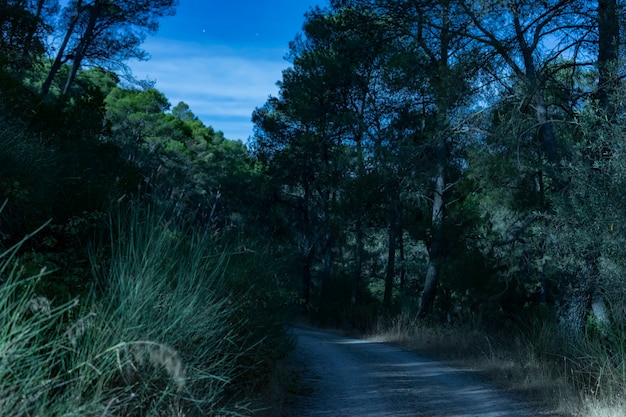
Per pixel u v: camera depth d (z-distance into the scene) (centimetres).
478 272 1966
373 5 2159
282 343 1107
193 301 557
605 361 867
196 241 752
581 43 1619
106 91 5147
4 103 1062
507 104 1783
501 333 1750
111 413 403
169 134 5316
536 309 1727
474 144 1970
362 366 1334
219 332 648
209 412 548
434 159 2264
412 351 1795
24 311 375
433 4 1858
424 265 3275
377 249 4791
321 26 3325
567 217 1127
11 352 343
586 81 1700
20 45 1691
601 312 1279
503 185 2005
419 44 2172
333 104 3584
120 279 522
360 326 2789
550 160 1562
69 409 367
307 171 3888
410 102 2706
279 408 773
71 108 1410
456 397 970
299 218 4003
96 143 1243
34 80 2467
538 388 1035
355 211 2494
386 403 889
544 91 1717
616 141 1043
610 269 1038
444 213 2533
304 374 1126
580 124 1138
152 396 489
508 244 1939
